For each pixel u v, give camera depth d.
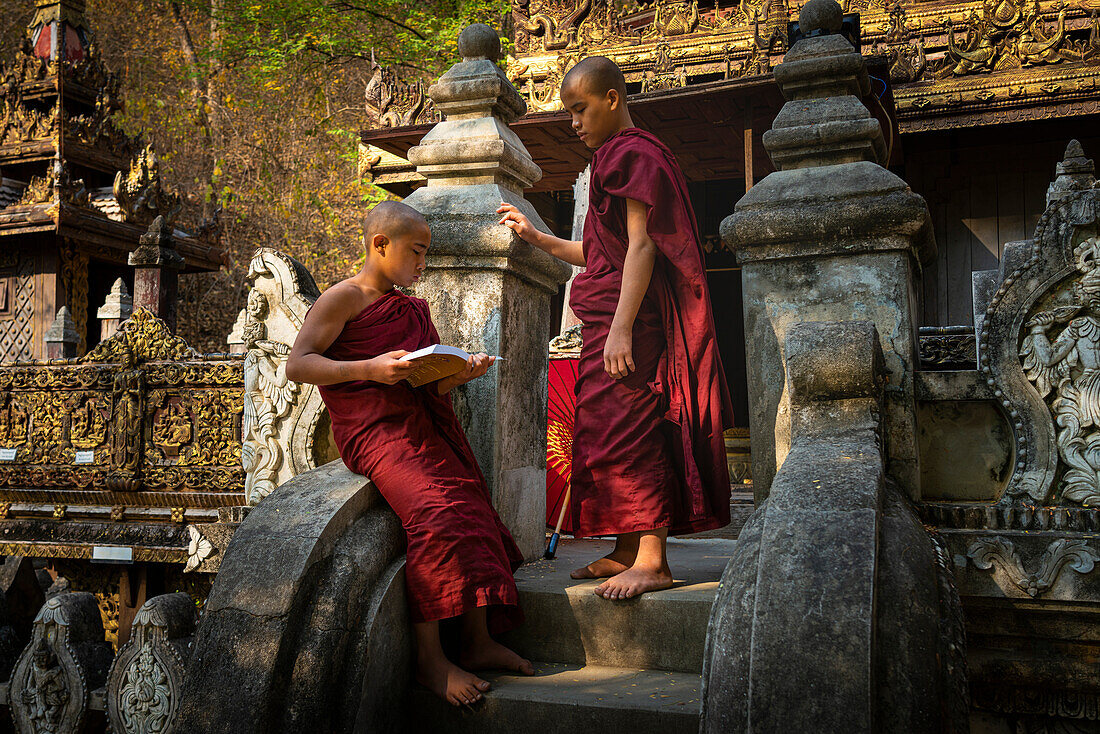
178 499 6.59
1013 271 3.02
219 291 20.81
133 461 6.76
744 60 11.52
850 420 2.71
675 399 3.21
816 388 2.74
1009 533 2.87
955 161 11.04
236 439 6.51
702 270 3.24
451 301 3.62
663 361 3.25
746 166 8.38
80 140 13.17
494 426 3.52
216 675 2.51
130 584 7.23
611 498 3.18
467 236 3.56
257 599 2.57
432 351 2.68
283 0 16.09
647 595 3.04
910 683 2.05
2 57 20.34
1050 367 2.94
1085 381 2.90
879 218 3.04
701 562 3.79
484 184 3.73
